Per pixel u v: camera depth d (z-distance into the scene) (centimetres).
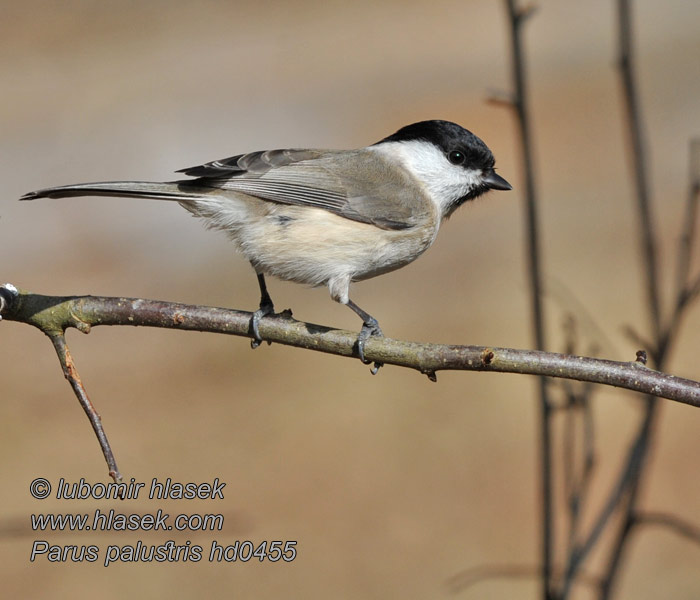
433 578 1012
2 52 2392
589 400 630
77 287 1483
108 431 1212
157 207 1847
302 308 1495
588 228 1636
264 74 2359
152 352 1434
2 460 1143
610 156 1956
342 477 1141
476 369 528
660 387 487
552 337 1332
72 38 2500
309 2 3048
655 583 1009
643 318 1326
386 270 754
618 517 1053
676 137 1980
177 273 1573
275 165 720
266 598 991
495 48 2567
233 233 711
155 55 2438
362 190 719
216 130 1978
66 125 1952
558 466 1104
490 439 1213
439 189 783
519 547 1048
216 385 1334
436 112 2117
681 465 1155
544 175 1894
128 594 996
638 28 2686
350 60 2447
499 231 1758
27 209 1728
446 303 1474
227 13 2884
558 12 2870
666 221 1602
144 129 1964
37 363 1391
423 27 2794
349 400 1298
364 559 1037
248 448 1194
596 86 2297
